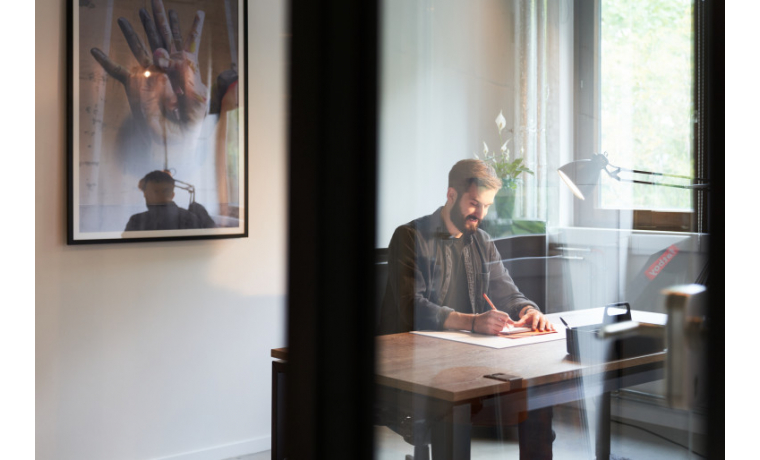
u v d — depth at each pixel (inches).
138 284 106.3
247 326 118.2
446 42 16.0
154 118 106.0
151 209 106.3
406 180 15.7
